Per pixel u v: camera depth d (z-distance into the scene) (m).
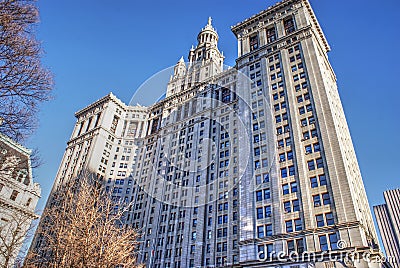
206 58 112.56
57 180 98.38
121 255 22.11
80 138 110.31
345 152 51.62
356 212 39.94
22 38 14.44
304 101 55.47
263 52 70.19
